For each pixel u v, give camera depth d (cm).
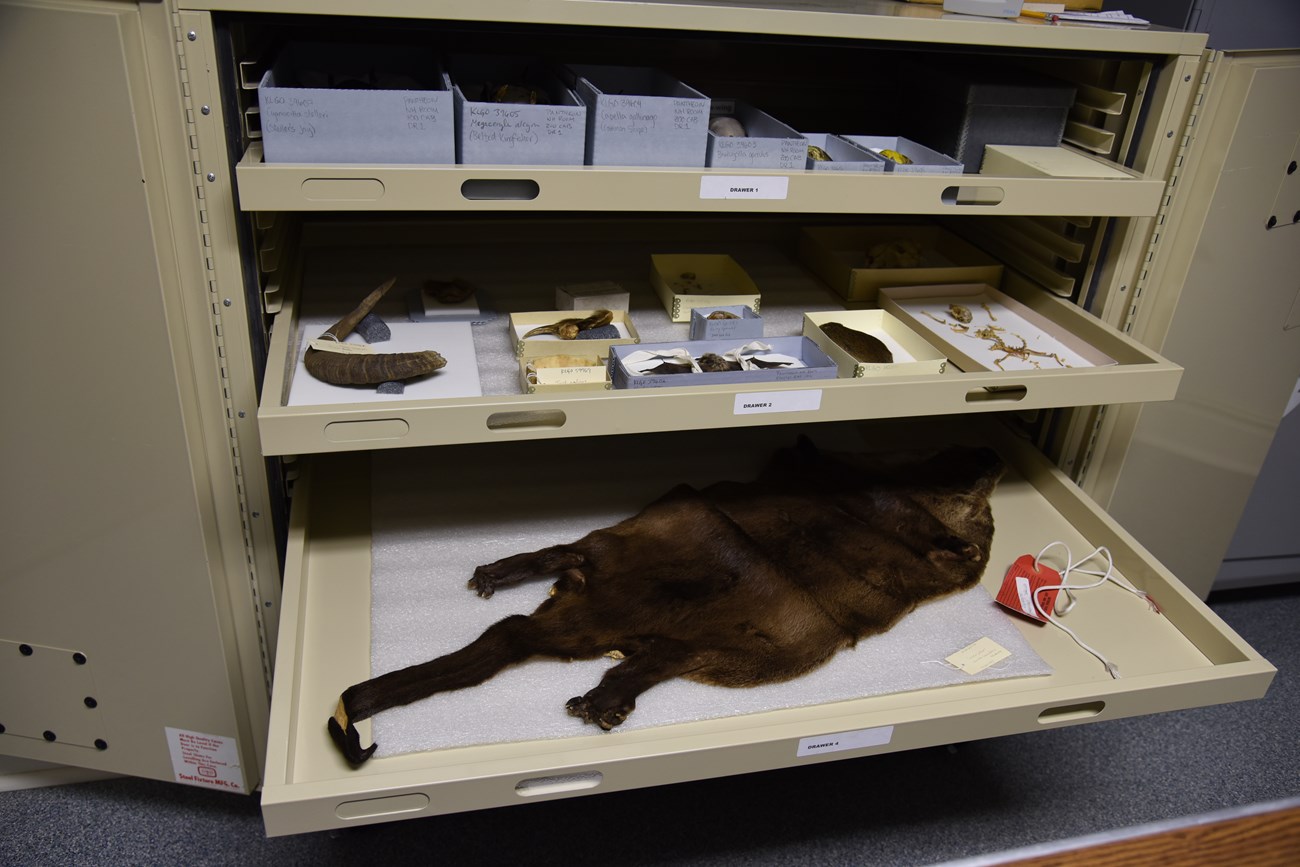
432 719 108
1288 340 169
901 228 187
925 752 179
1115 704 118
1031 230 164
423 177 108
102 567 134
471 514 141
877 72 178
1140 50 130
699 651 120
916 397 126
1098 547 147
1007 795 171
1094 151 147
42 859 150
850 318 151
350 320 127
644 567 133
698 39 122
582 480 151
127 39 101
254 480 130
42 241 111
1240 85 139
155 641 141
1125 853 35
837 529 144
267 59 128
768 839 160
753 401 120
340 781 97
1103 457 172
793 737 108
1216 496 187
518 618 123
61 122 104
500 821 160
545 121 112
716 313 145
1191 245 152
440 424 111
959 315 156
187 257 115
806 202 120
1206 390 170
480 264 168
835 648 123
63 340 117
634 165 118
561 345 131
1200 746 183
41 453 125
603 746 104
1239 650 123
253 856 152
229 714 148
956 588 136
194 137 108
